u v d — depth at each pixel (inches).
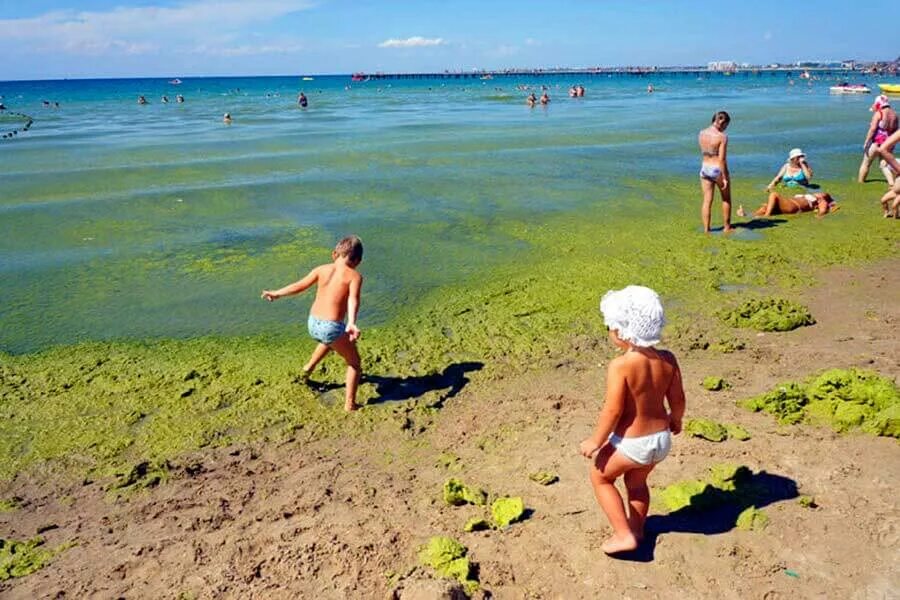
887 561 159.6
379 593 161.8
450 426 245.0
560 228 507.2
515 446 227.8
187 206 616.7
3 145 1163.9
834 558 161.8
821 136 1059.9
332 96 3479.3
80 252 470.9
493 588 161.5
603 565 165.9
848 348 286.5
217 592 165.2
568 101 2454.5
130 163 892.0
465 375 282.7
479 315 343.6
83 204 628.7
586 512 187.5
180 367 293.4
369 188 686.5
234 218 567.2
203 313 354.0
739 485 191.2
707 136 462.3
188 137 1251.8
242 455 230.7
